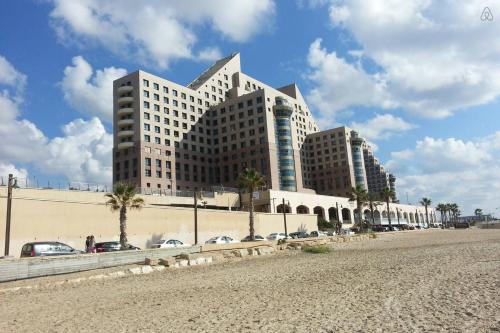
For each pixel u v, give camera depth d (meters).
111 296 17.33
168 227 52.44
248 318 11.42
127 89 112.88
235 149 126.69
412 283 16.19
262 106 123.31
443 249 33.84
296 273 22.92
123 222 41.38
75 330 11.16
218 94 138.75
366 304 12.40
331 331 9.36
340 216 111.75
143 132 109.94
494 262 21.81
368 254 34.00
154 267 27.33
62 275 23.05
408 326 9.33
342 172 149.25
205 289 18.27
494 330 8.60
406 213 161.75
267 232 71.19
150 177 108.94
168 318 12.13
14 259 21.42
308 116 162.75
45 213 40.06
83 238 42.91
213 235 59.19
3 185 44.34
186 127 123.56
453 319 9.73
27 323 12.42
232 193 86.81
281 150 123.12
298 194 95.75
